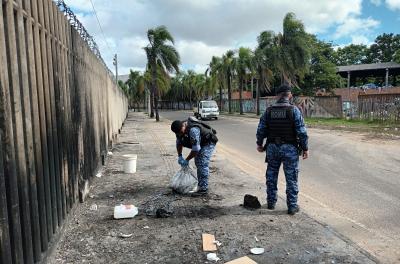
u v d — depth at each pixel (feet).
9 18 9.49
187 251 13.23
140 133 64.49
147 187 22.53
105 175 26.35
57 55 14.94
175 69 108.58
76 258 12.70
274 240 14.12
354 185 23.75
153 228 15.47
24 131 10.48
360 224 16.40
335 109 96.73
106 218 16.78
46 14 13.52
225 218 16.65
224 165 30.22
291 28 105.70
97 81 28.94
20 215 9.89
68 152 16.28
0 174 8.38
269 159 17.76
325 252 13.07
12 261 9.16
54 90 14.14
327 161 33.01
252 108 155.02
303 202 19.76
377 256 13.09
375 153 37.73
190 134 19.92
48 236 12.42
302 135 16.78
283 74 109.91
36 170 11.47
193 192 20.56
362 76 214.69
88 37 24.39
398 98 75.15
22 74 10.39
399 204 19.47
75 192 17.76
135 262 12.39
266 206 18.45
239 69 138.21
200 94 239.91
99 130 29.01
